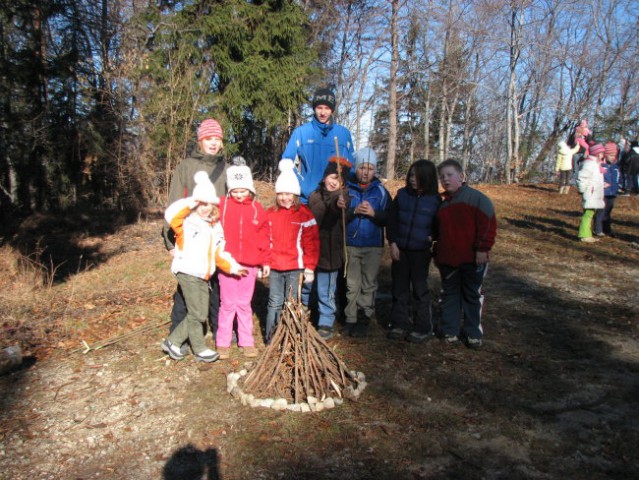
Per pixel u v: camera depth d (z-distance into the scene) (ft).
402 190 15.88
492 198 52.47
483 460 10.31
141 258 30.12
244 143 67.36
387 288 22.34
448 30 95.50
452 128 131.23
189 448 10.75
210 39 58.03
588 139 53.47
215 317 15.69
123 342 16.38
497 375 13.89
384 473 9.91
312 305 17.88
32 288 23.68
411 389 13.04
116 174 43.91
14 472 10.16
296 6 61.31
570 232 34.45
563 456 10.44
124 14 59.88
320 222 15.30
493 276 24.38
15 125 39.27
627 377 13.93
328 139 16.56
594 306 19.97
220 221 14.25
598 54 93.71
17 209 41.96
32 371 14.47
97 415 12.10
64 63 43.09
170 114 43.68
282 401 12.05
